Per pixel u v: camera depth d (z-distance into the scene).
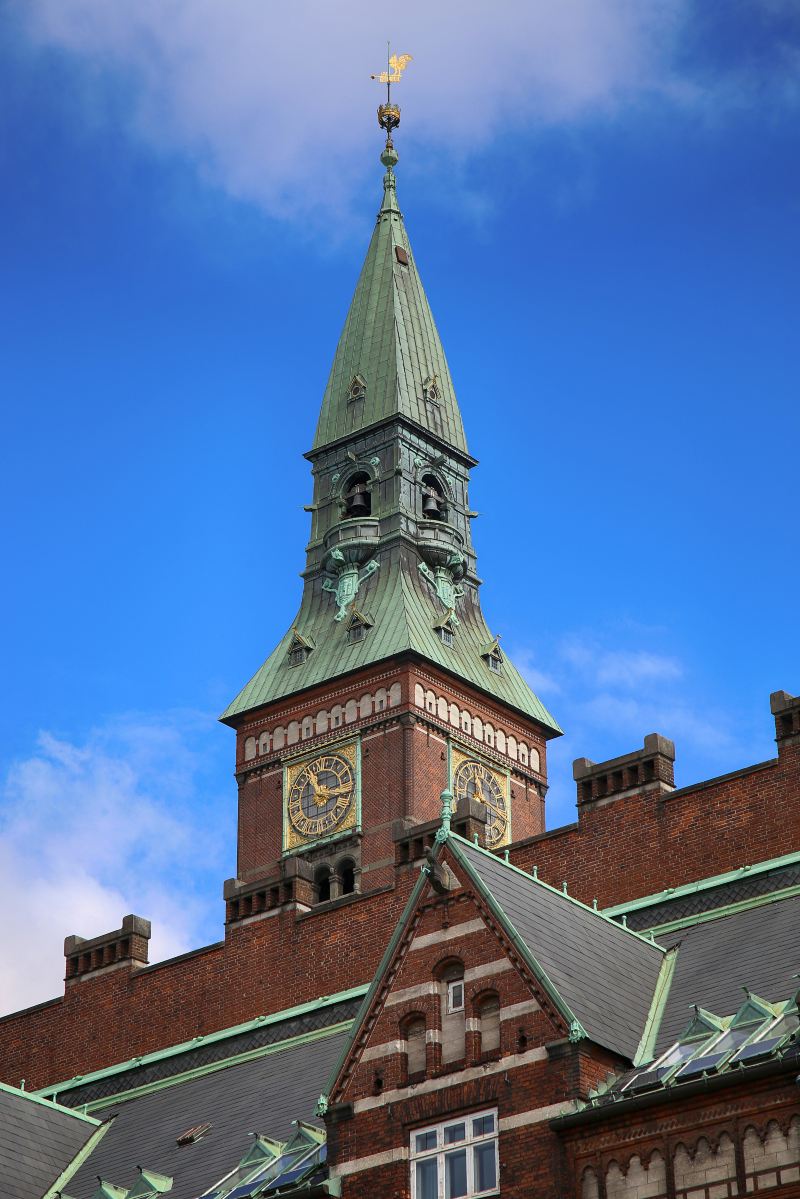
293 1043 78.81
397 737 132.25
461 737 134.88
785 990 60.09
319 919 83.06
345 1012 78.56
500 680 139.75
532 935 60.34
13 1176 72.44
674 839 74.00
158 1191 68.88
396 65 158.75
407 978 60.88
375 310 149.50
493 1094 57.88
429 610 139.00
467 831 80.38
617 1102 55.25
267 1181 63.22
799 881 68.50
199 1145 71.81
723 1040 56.81
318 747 135.38
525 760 139.00
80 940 90.75
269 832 135.12
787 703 72.88
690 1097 54.25
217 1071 79.81
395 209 154.88
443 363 149.25
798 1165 52.16
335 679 135.88
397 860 81.81
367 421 144.88
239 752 139.00
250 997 83.62
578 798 77.06
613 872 75.06
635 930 71.06
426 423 145.38
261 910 85.06
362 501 144.00
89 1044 88.12
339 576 142.25
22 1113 75.44
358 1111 60.12
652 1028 60.72
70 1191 73.12
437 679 135.12
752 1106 53.31
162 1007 86.38
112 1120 78.12
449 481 145.50
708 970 63.62
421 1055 59.94
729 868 72.25
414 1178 58.53
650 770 75.56
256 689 140.12
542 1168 56.19
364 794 132.00
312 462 147.00
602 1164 55.31
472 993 59.56
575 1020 57.50
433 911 61.25
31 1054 90.00
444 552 141.25
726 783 73.50
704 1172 53.59
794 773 72.00
